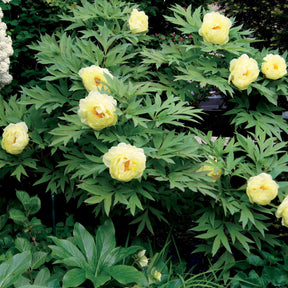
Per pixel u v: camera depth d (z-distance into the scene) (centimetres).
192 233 315
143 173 230
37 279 217
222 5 680
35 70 489
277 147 267
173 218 301
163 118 244
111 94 234
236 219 262
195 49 301
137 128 241
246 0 626
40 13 505
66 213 303
